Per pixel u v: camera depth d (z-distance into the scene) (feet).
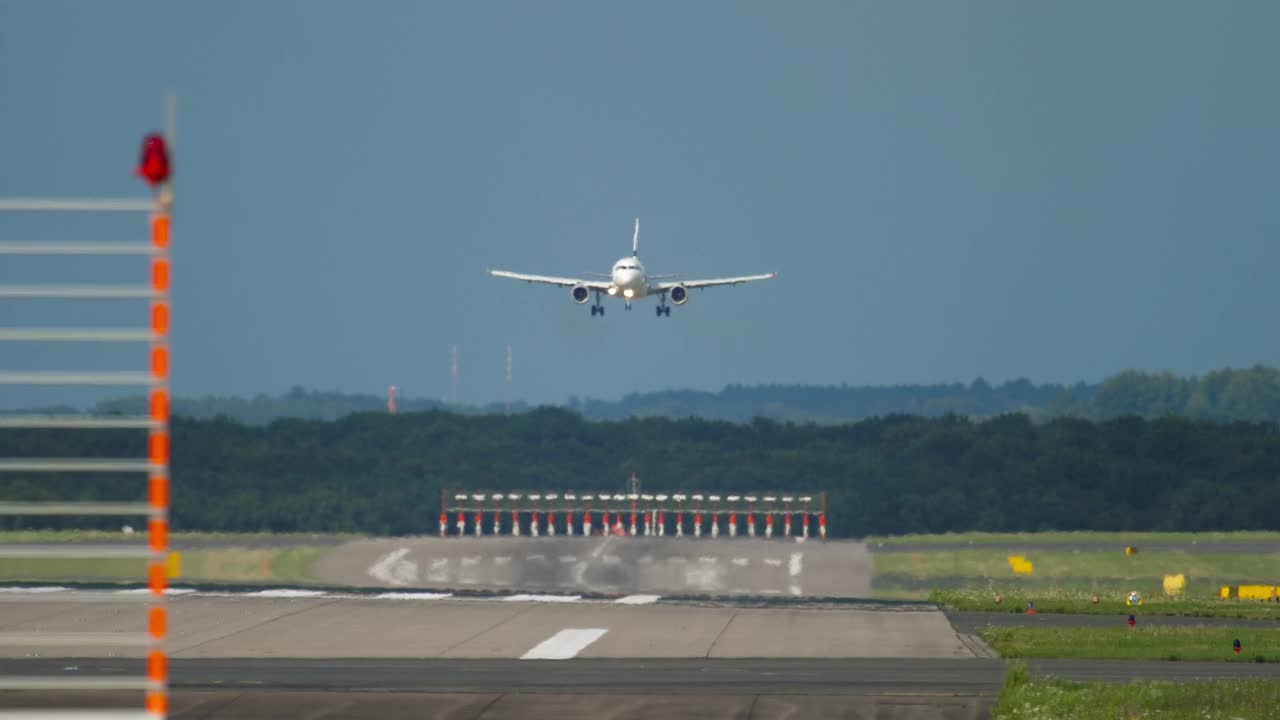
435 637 476.95
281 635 479.41
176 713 322.75
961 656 440.86
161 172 153.58
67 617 513.04
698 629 500.74
